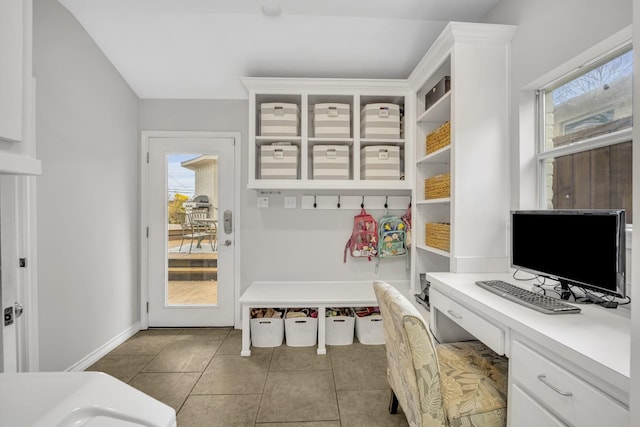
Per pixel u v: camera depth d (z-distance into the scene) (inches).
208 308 119.6
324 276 119.2
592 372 33.2
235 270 119.0
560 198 66.2
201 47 96.5
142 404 24.0
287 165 102.1
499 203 74.4
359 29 90.5
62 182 81.1
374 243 115.8
